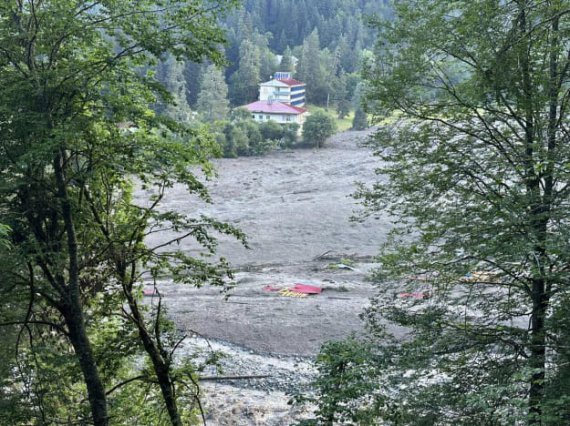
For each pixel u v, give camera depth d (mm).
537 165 10977
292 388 25844
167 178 15352
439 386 13086
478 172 13680
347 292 37781
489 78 13086
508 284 13430
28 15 13367
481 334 13219
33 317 15469
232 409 23531
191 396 17188
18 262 12742
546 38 12578
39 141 12055
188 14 13758
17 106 12609
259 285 39250
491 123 14180
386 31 14695
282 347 29984
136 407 17375
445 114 14547
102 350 15820
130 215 16844
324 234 50719
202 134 15250
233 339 31000
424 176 14469
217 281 15891
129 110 13227
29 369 13852
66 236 15789
